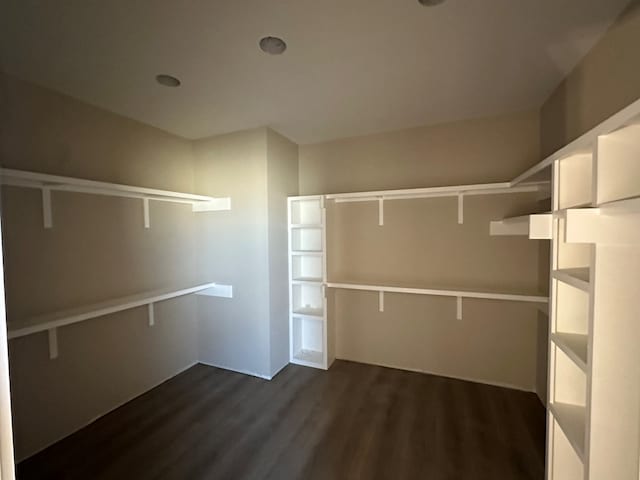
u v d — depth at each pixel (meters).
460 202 2.46
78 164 2.02
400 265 2.74
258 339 2.67
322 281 2.78
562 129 1.88
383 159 2.75
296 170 3.03
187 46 1.50
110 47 1.50
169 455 1.77
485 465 1.66
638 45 1.20
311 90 1.97
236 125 2.55
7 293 1.68
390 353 2.82
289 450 1.79
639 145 0.87
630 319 0.92
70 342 1.97
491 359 2.49
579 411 1.22
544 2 1.23
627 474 0.94
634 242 0.90
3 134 1.68
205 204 2.83
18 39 1.41
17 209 1.72
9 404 0.47
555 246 1.28
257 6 1.24
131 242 2.34
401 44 1.50
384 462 1.69
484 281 2.46
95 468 1.68
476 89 1.98
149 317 2.48
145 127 2.46
